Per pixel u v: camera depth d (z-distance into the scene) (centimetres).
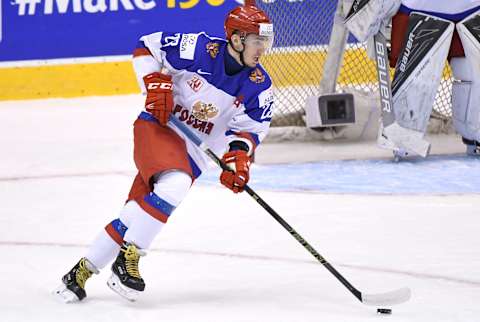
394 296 935
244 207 1520
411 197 1585
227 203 1552
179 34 992
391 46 1994
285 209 1503
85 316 935
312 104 2175
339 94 2166
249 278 1095
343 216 1446
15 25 2917
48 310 960
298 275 1108
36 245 1300
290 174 1830
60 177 1852
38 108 2802
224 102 998
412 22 1941
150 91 972
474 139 2003
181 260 1188
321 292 1030
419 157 2008
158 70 998
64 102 2875
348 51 2425
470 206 1505
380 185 1703
